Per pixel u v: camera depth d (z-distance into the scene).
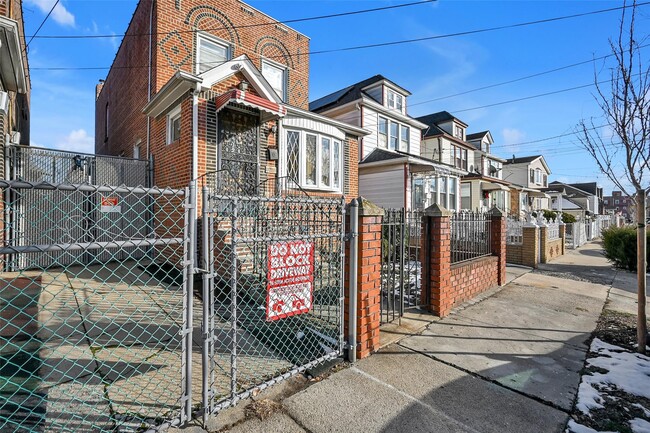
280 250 2.80
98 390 2.53
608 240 9.31
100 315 4.16
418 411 2.46
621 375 3.06
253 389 2.59
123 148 11.29
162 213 7.63
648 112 3.66
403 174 12.83
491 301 5.47
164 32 8.28
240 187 7.43
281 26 11.09
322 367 3.03
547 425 2.35
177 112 7.23
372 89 16.12
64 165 7.54
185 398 2.20
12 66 5.55
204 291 2.23
